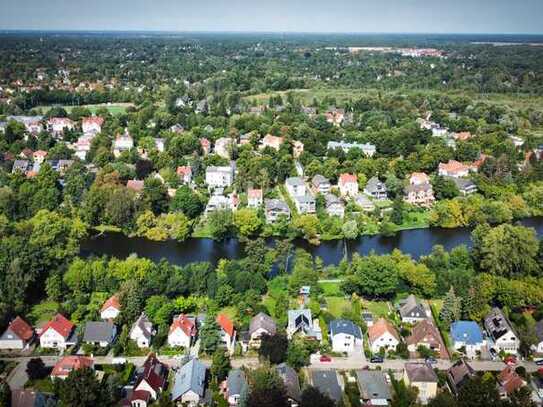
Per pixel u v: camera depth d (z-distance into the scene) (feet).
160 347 431.43
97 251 623.77
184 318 447.01
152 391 368.89
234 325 459.32
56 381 367.04
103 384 368.07
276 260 557.74
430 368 390.42
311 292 506.48
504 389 373.40
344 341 430.61
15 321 441.68
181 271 513.86
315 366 413.18
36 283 523.29
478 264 562.66
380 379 384.27
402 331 455.63
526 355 426.10
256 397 341.82
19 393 352.69
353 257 565.12
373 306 498.69
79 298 488.02
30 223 598.34
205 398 370.73
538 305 482.28
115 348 423.64
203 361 417.08
